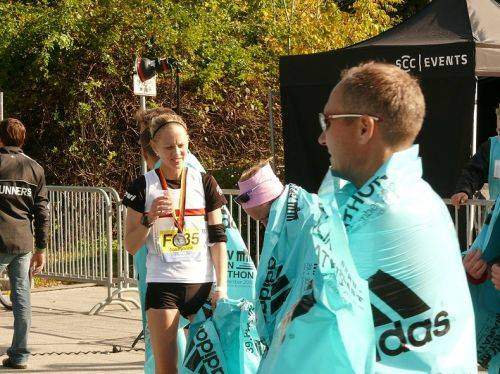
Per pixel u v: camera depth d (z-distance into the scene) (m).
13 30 15.20
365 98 2.34
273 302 3.02
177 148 4.96
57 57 15.40
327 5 18.28
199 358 4.32
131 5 15.54
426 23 10.70
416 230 2.29
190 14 16.27
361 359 2.24
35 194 6.99
